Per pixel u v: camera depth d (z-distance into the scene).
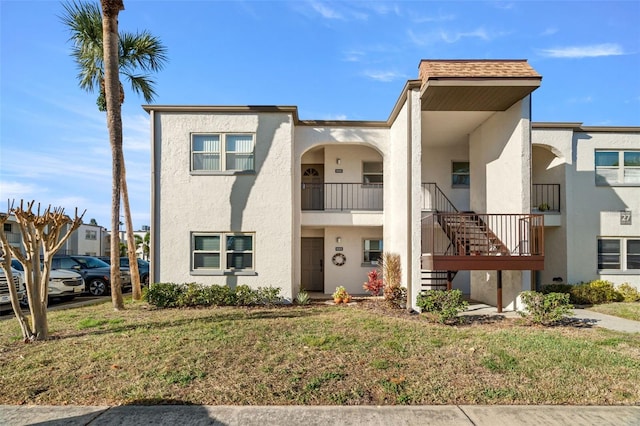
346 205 15.01
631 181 13.98
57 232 7.45
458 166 15.13
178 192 12.01
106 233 41.28
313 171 15.87
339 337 7.16
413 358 6.00
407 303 10.48
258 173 12.04
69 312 10.26
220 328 7.86
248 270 11.91
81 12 12.21
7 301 11.06
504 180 11.35
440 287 13.44
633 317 9.70
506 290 11.12
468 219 12.16
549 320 8.69
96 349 6.39
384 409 4.43
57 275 13.23
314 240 15.77
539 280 14.65
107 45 10.84
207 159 12.15
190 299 11.16
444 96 10.37
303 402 4.59
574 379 5.23
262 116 12.15
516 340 7.08
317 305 11.51
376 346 6.62
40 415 4.27
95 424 4.07
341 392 4.80
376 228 15.29
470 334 7.59
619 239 13.82
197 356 5.99
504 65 10.45
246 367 5.57
